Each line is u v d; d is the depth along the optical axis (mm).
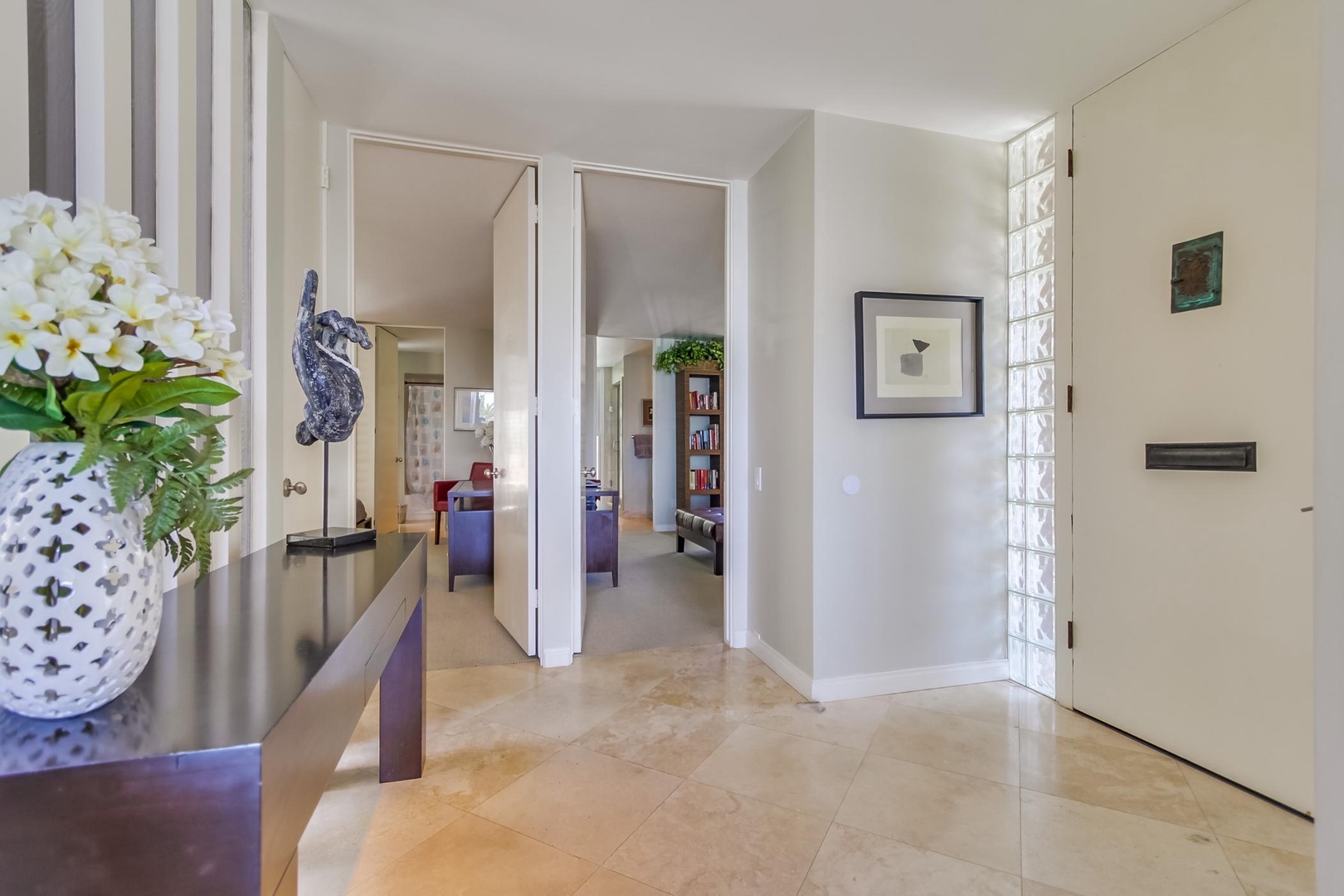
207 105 1660
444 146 2854
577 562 3180
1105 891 1506
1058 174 2584
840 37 2102
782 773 2037
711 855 1640
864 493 2658
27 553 670
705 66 2268
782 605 2881
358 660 1119
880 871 1576
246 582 1399
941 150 2768
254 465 1926
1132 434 2283
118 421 759
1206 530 2051
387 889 1511
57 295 669
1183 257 2109
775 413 2965
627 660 3104
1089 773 2037
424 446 8680
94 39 1148
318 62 2230
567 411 3074
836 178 2615
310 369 1771
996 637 2855
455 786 1958
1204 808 1842
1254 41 1919
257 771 666
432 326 7078
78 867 629
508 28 2049
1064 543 2555
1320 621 763
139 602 745
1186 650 2107
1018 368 2809
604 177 3178
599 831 1735
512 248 3291
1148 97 2229
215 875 655
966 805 1864
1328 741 748
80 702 704
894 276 2695
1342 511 739
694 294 5367
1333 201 755
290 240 2240
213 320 872
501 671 2943
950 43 2131
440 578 4914
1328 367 756
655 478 7809
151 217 1396
